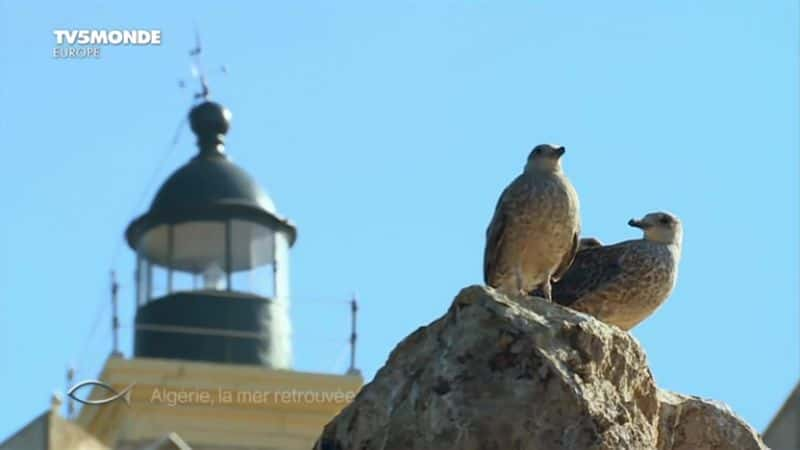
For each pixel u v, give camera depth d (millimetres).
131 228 38281
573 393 18484
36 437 29938
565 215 22109
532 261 22312
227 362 36750
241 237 38469
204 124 39250
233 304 37688
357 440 18922
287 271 38656
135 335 37031
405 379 18938
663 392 20328
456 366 18672
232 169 39219
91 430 34281
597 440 18422
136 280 37969
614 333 18891
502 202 22250
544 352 18594
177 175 38844
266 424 35156
